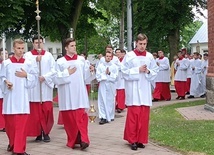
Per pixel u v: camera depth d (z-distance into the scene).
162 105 14.73
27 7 20.78
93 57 25.91
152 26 26.83
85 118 7.84
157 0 25.33
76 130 7.76
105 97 11.09
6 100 7.46
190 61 18.62
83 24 26.06
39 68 8.59
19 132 7.32
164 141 7.98
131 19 18.23
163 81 17.02
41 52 8.78
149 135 8.62
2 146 8.35
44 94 8.63
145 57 7.78
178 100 17.08
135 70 7.60
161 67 16.94
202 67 18.52
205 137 8.03
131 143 7.63
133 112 7.64
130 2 18.22
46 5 20.47
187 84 19.11
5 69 7.46
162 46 33.28
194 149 7.20
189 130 8.86
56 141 8.66
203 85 18.59
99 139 8.67
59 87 7.94
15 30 22.66
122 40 27.92
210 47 12.40
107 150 7.61
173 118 11.09
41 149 7.90
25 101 7.43
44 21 21.89
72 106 7.76
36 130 8.63
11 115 7.37
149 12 26.42
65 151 7.66
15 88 7.38
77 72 7.88
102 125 10.66
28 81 7.45
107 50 11.37
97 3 25.48
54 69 8.42
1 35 21.52
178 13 26.02
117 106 13.09
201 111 12.27
